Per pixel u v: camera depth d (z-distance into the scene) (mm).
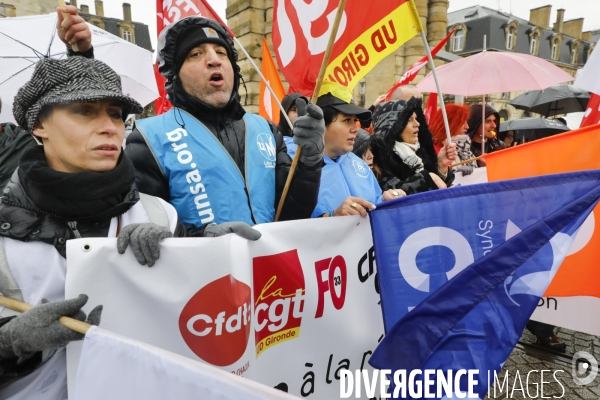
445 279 1479
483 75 3586
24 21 3537
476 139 4453
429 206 1504
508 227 1383
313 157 1483
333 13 2238
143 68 4129
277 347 1362
